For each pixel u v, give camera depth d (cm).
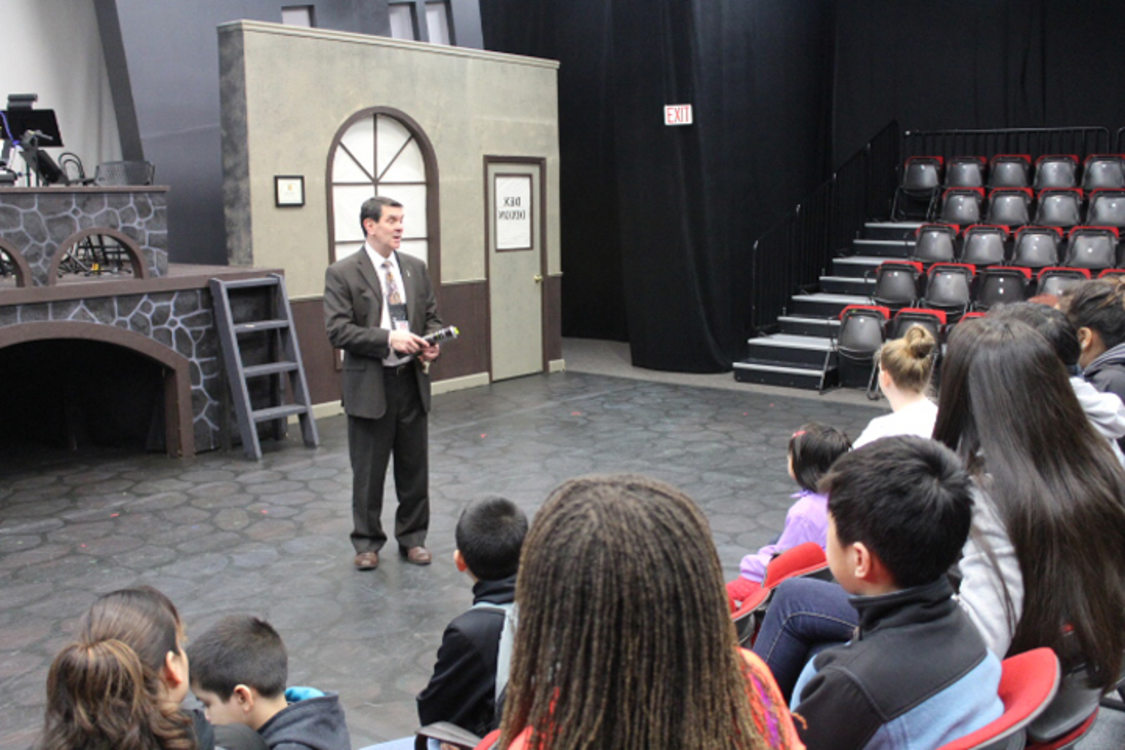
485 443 666
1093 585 161
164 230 623
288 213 713
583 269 1191
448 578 436
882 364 279
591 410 772
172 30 783
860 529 139
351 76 738
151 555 462
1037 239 882
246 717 202
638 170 936
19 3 768
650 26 902
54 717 141
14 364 675
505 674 212
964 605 163
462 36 1062
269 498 550
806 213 998
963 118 1059
